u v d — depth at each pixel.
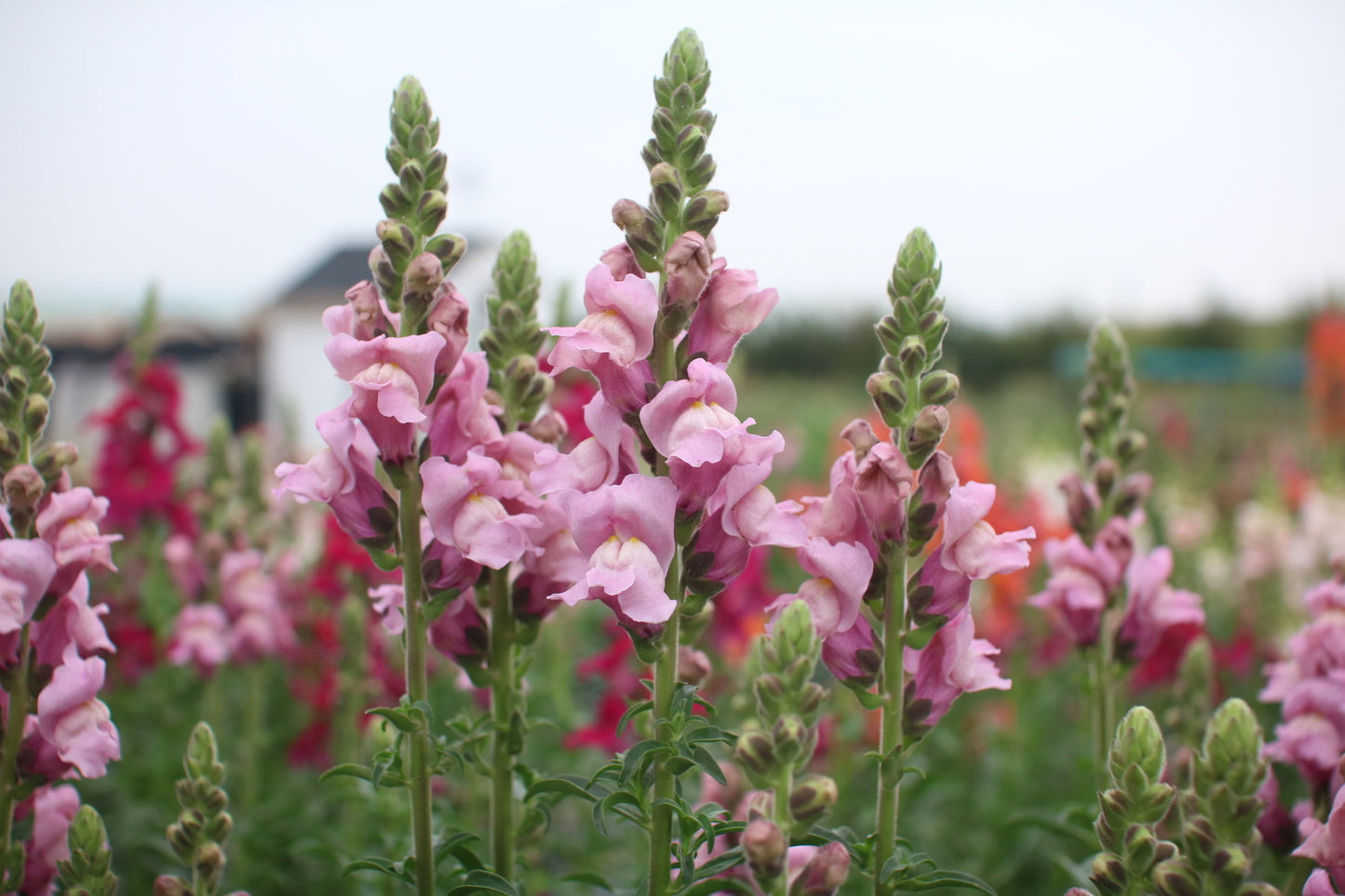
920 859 2.05
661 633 1.96
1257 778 1.75
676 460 1.89
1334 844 1.96
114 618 4.82
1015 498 8.12
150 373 5.35
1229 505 10.20
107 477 5.12
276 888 3.91
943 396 2.07
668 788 1.98
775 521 1.93
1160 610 2.92
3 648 2.16
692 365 1.90
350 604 4.31
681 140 2.04
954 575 2.05
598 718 4.16
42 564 2.09
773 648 1.77
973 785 5.22
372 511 2.14
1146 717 1.93
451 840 2.22
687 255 1.91
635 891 2.23
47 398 2.32
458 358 2.16
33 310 2.29
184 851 2.27
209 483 4.70
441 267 2.12
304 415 15.20
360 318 2.13
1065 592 2.93
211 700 4.46
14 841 2.35
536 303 2.53
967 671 2.12
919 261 2.13
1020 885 4.36
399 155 2.22
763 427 16.48
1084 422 3.14
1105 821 1.94
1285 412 20.86
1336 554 2.57
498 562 2.04
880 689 2.11
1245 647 4.99
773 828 1.68
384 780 2.19
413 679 2.18
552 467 1.99
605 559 1.86
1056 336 30.39
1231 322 29.59
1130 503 3.05
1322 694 2.44
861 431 2.07
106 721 2.23
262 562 4.57
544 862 3.97
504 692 2.41
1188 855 1.77
